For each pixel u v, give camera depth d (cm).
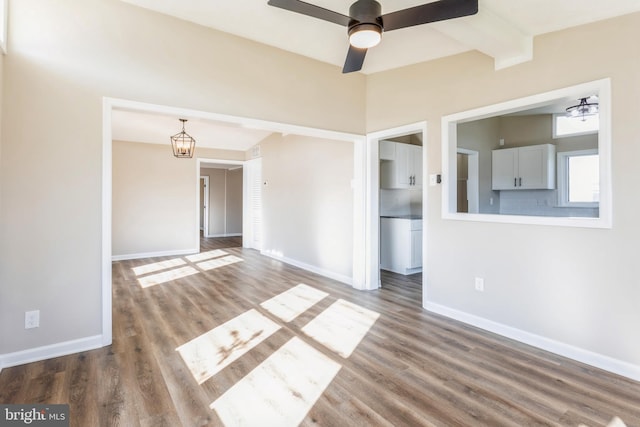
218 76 314
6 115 233
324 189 520
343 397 204
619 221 228
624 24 224
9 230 236
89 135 260
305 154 565
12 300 238
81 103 257
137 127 582
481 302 312
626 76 223
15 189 237
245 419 183
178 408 192
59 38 249
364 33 212
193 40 301
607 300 234
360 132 426
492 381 222
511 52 270
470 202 550
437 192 346
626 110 223
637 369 221
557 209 538
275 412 189
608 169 231
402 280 494
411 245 520
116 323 321
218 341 283
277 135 655
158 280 490
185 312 354
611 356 233
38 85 243
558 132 538
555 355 257
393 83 392
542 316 269
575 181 528
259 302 389
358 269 445
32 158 242
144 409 191
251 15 288
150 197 682
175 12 284
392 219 548
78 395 204
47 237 248
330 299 402
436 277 352
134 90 275
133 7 274
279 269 567
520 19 242
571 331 252
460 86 322
